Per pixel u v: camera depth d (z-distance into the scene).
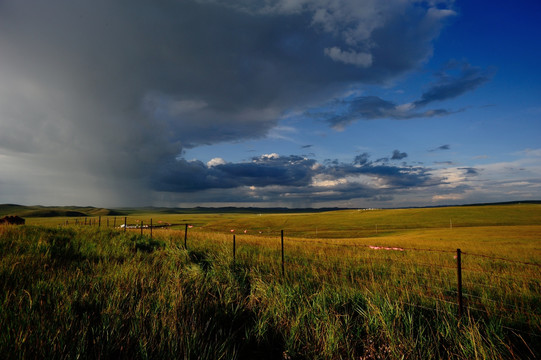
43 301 4.36
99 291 4.88
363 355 3.75
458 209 95.56
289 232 68.75
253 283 6.41
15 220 27.64
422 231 55.88
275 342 4.14
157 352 3.27
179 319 4.02
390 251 16.64
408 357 3.54
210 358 3.31
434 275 8.44
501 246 23.08
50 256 7.54
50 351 2.99
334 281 6.91
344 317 4.52
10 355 2.91
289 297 5.25
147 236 16.05
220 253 10.03
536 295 6.20
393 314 4.46
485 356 3.41
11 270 5.64
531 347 3.89
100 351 3.14
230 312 4.80
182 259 8.86
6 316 3.62
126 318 3.98
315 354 3.72
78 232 14.34
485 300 5.71
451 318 4.52
